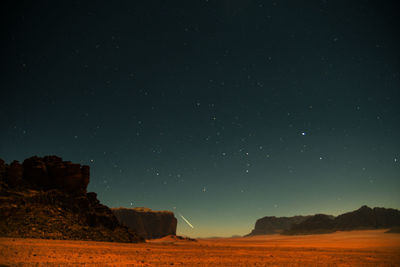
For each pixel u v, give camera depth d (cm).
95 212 4669
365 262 2488
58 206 4194
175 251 3030
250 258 2631
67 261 1742
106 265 1672
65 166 4872
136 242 4497
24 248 2212
